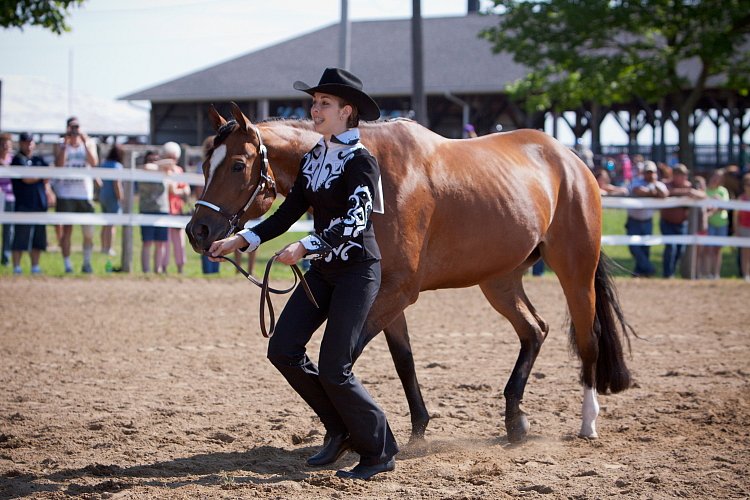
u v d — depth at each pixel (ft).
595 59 97.04
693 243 65.51
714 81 136.36
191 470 21.43
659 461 21.86
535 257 27.30
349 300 19.40
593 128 152.35
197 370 33.45
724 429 25.00
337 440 21.17
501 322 45.85
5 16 71.77
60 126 170.09
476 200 23.65
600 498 18.93
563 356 37.24
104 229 69.56
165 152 59.62
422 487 20.07
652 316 48.14
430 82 153.79
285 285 57.57
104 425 25.44
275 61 174.40
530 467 21.77
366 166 19.17
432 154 23.29
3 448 23.17
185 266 66.49
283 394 29.81
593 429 24.90
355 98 19.31
